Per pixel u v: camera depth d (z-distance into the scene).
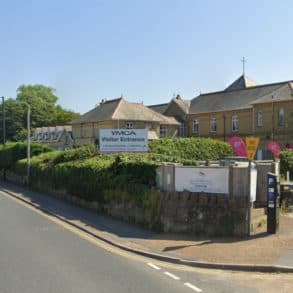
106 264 10.47
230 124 59.78
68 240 13.49
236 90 62.44
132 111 61.72
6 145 42.22
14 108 94.94
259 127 54.81
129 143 24.45
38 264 10.32
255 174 14.75
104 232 14.62
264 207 14.64
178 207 14.22
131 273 9.66
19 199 25.42
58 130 79.19
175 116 69.56
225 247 11.95
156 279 9.20
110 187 18.34
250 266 10.02
